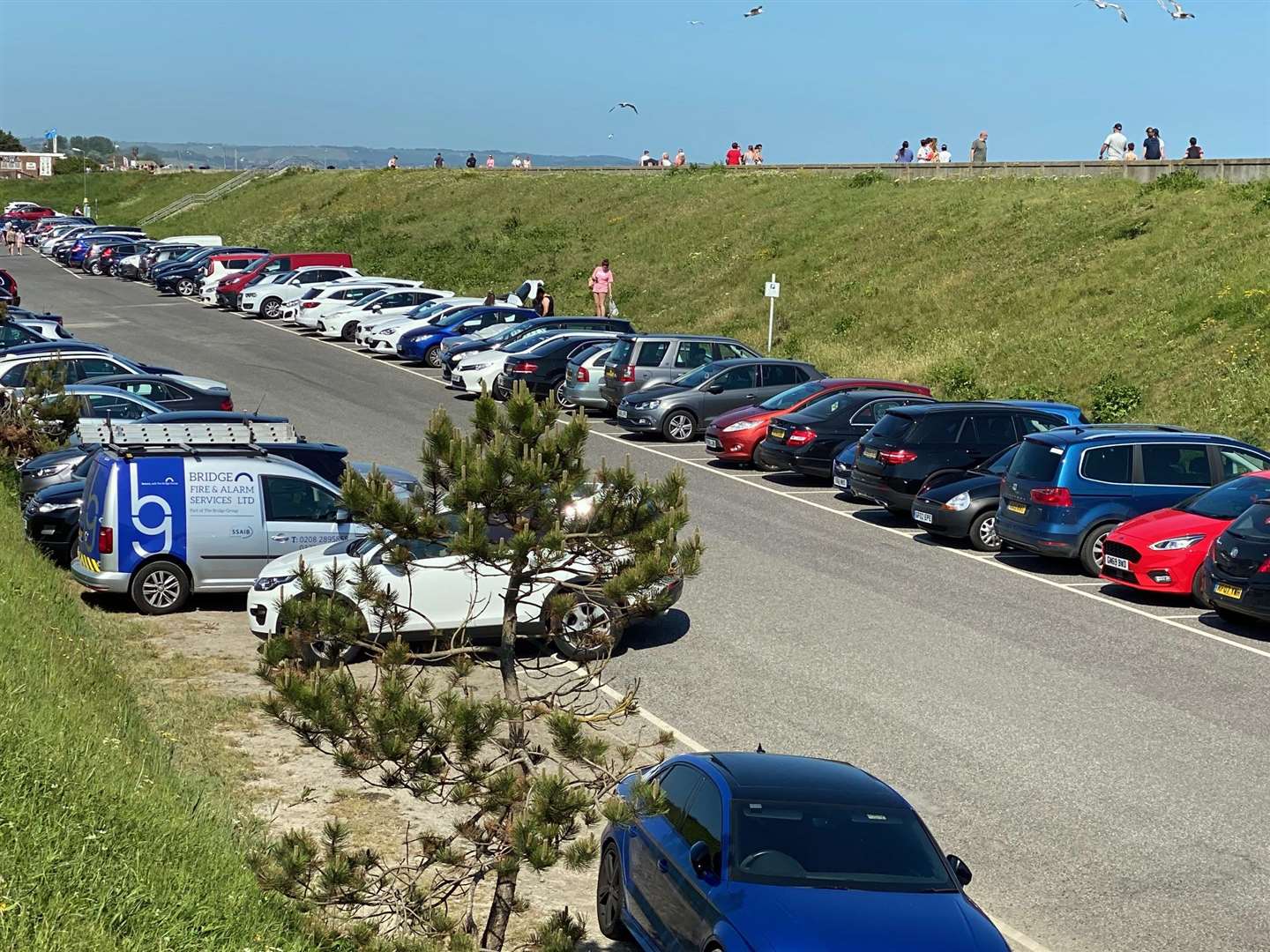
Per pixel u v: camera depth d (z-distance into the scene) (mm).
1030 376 31359
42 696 10305
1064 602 17875
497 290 53625
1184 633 16531
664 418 29578
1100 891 9898
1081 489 19156
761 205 54375
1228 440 19672
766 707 13648
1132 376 29469
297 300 47688
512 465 8305
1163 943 9148
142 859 7734
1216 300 30719
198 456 16797
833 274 43812
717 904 7699
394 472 19219
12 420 23000
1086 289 35000
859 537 21625
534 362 32938
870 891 7820
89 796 8359
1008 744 12719
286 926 7770
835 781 8758
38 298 53562
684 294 47312
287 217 76500
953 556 20500
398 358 41062
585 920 9648
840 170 57844
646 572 8422
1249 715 13617
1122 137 47000
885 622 16719
